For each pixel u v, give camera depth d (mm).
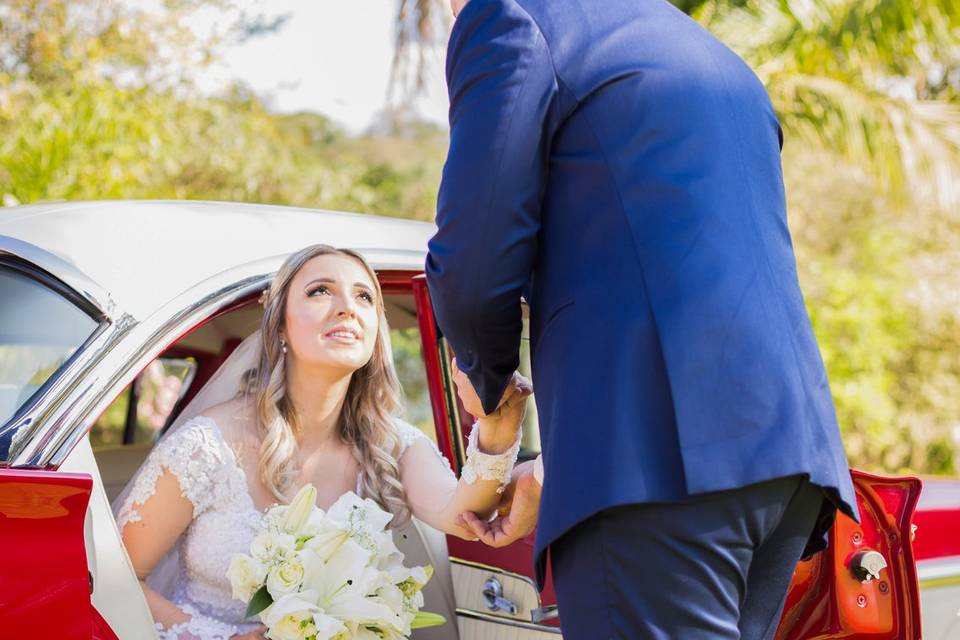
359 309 2578
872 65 7832
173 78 7949
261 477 2529
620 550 1737
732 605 1786
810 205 10641
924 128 7809
